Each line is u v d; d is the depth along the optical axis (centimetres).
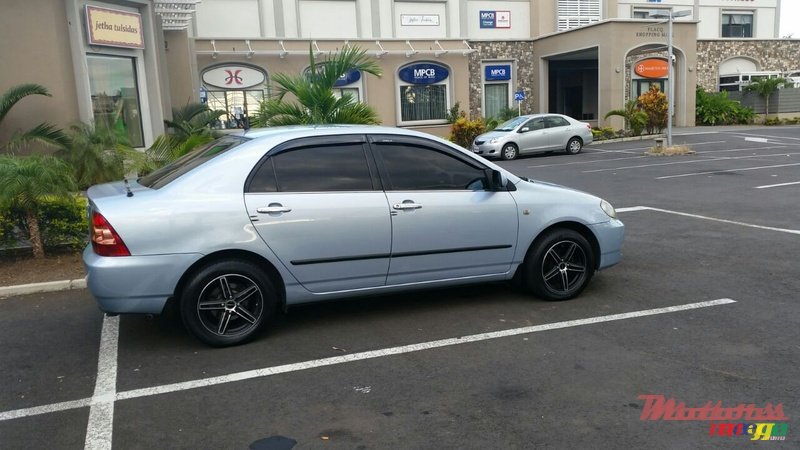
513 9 2984
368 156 555
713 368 460
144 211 492
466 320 574
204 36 2400
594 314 582
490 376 457
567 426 386
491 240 586
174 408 423
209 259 510
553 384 442
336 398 430
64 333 575
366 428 390
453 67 2730
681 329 537
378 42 2598
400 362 486
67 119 1273
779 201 1132
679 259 768
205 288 509
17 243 824
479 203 578
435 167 575
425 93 2722
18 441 387
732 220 987
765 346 496
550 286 617
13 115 1238
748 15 3534
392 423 395
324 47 2519
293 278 529
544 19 3005
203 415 412
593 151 2269
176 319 601
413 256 559
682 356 482
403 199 553
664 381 441
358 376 464
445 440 374
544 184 634
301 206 522
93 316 621
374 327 562
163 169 584
